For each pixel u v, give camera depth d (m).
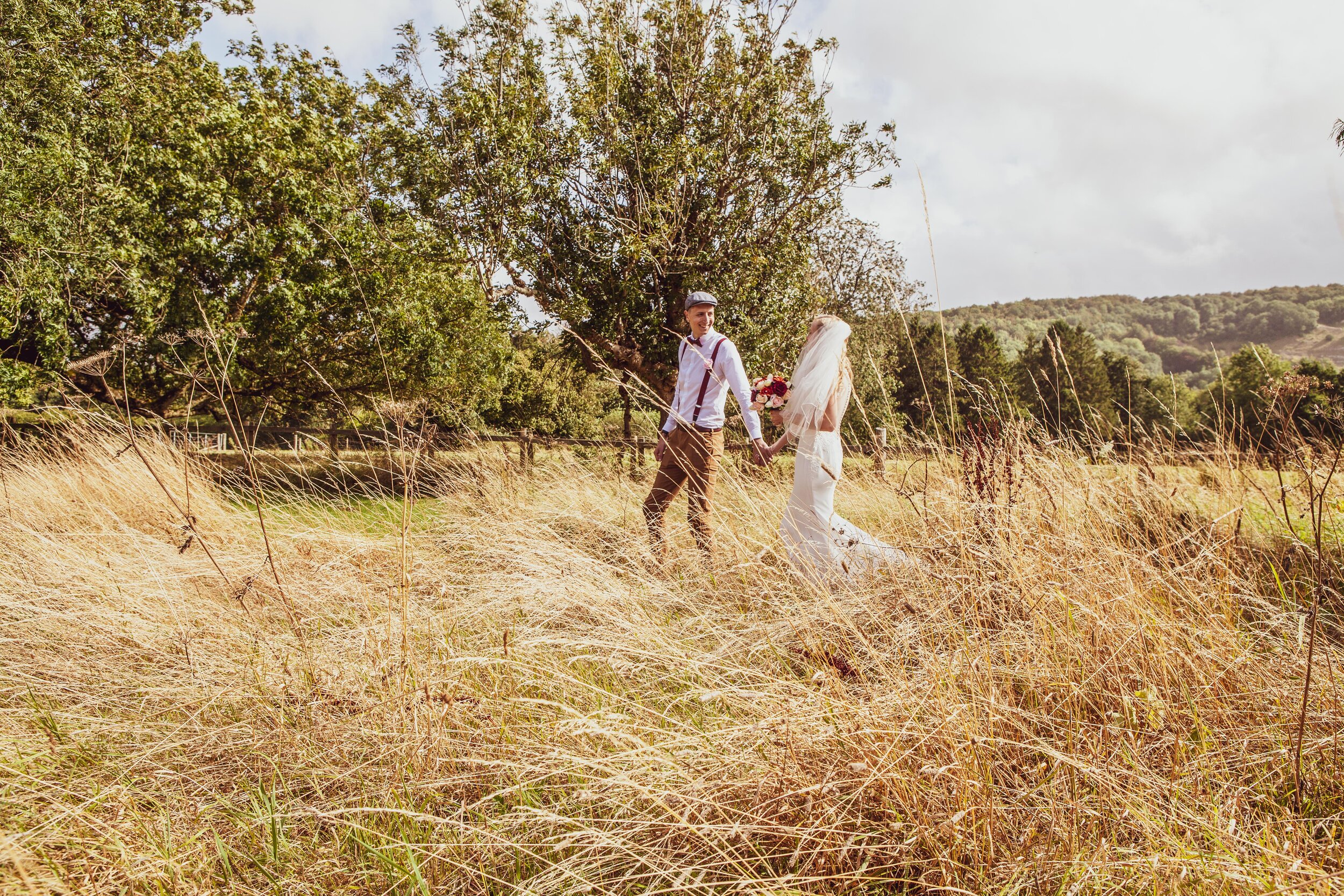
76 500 4.45
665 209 13.62
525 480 5.45
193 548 3.83
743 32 14.78
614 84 14.17
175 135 12.73
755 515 3.60
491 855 1.60
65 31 13.65
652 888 1.44
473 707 2.14
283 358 13.26
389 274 13.75
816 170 14.66
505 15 14.73
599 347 14.60
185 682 2.48
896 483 3.55
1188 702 2.02
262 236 12.16
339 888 1.56
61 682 2.51
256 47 17.44
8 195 9.63
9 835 1.51
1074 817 1.59
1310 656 1.71
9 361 9.52
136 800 1.85
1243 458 3.31
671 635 2.72
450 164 14.09
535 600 3.01
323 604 3.24
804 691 2.13
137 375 11.30
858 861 1.59
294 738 2.10
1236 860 1.43
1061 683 2.06
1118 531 2.89
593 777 1.79
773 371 14.66
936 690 1.94
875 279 22.22
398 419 3.51
